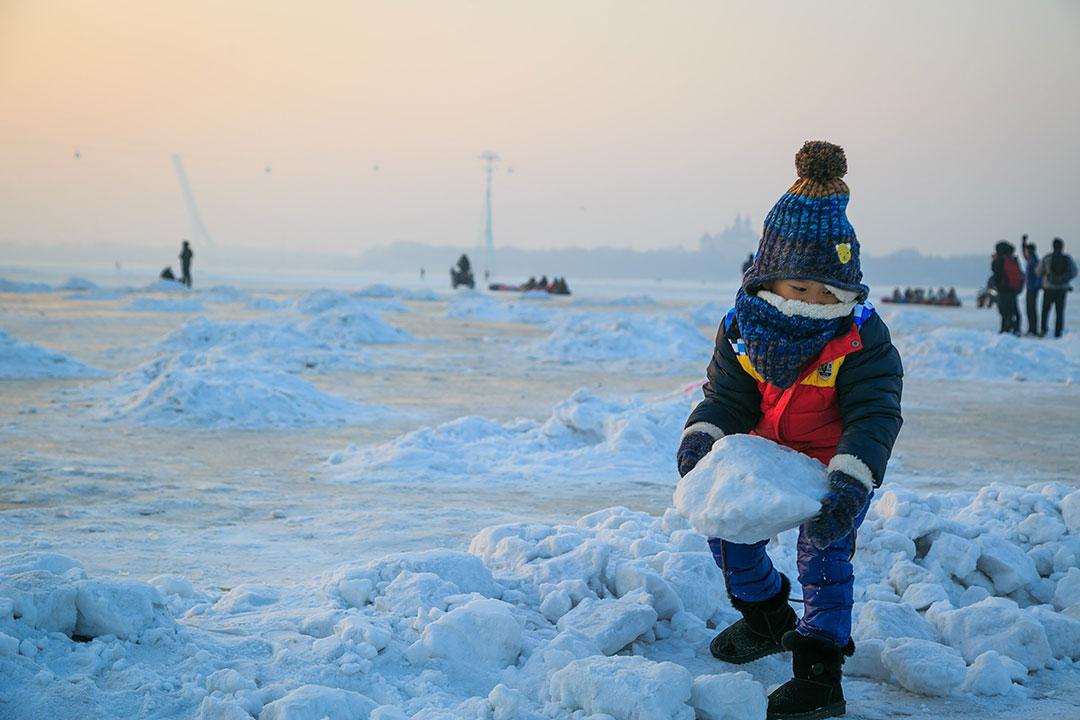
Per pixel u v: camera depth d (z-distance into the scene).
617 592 4.15
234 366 12.02
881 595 4.35
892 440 3.16
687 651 3.87
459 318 32.59
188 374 11.45
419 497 7.20
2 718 2.93
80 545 5.54
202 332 18.64
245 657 3.39
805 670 3.32
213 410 10.77
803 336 3.17
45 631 3.35
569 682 3.17
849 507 3.01
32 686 3.06
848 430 3.16
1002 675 3.62
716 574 4.29
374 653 3.40
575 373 17.08
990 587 4.54
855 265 3.15
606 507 6.92
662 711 3.05
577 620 3.81
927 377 16.97
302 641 3.51
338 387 14.40
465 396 13.66
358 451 8.86
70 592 3.39
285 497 7.16
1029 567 4.60
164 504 6.80
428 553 4.19
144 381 12.86
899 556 4.60
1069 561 4.69
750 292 3.29
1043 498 5.34
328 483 7.73
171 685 3.14
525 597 4.13
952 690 3.59
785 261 3.14
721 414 3.41
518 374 16.73
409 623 3.66
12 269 136.00
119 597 3.44
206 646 3.42
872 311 3.28
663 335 21.61
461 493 7.36
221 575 4.93
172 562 5.19
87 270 149.25
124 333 23.48
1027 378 16.78
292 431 10.34
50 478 7.60
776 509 2.92
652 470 8.21
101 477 7.73
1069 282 23.77
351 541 5.75
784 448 3.17
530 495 7.32
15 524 6.07
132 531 5.96
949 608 4.11
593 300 49.06
